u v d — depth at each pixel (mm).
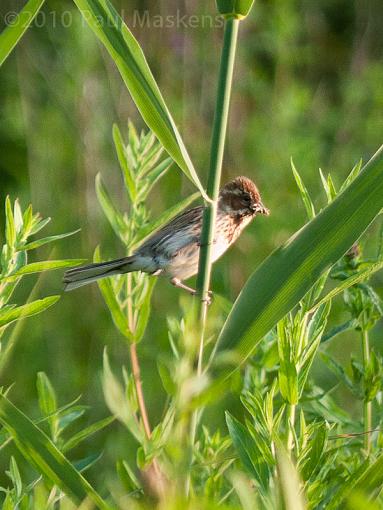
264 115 15984
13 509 5598
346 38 18266
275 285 5578
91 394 13500
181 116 16438
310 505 5277
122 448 12039
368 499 4891
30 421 5184
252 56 16703
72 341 14555
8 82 16719
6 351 5516
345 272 6719
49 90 15969
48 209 15695
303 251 5629
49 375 14164
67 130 15758
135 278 6586
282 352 5441
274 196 15445
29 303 5402
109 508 5148
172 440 4254
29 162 15758
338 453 6383
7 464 11352
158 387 13367
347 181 6090
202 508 4078
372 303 6730
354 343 13000
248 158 16078
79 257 15406
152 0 16266
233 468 6578
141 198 6941
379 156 5723
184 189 15859
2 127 16422
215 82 16172
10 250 5512
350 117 16375
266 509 4988
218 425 10758
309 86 17422
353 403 11664
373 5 17203
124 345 13977
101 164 15469
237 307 5566
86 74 15227
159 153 6969
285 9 16266
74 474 5172
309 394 6918
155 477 5102
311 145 15602
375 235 12945
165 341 14000
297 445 5348
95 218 15352
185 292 14883
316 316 5711
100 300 14727
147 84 5754
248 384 6859
